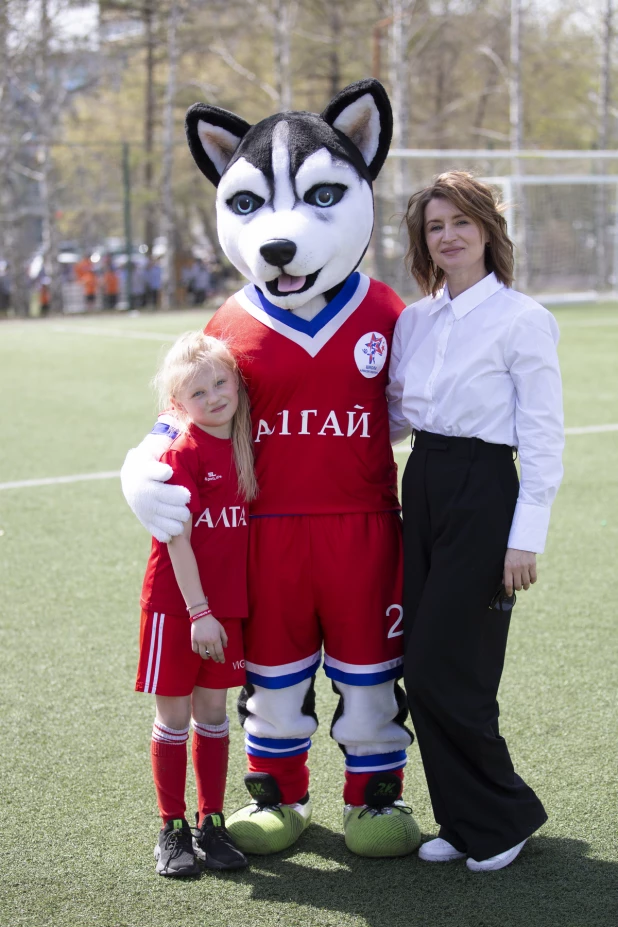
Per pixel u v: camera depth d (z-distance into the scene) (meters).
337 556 2.80
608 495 6.68
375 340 2.85
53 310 23.81
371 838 2.81
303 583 2.81
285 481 2.81
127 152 23.77
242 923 2.52
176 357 2.72
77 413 9.94
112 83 28.91
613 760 3.31
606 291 24.84
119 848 2.87
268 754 2.94
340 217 2.82
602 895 2.61
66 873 2.74
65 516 6.30
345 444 2.82
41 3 22.69
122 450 8.20
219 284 28.33
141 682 2.77
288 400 2.80
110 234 35.62
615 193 24.91
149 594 2.78
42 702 3.79
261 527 2.82
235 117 3.03
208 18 30.58
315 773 3.31
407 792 3.20
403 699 2.98
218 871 2.77
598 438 8.44
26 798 3.13
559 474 2.61
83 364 13.72
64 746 3.46
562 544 5.66
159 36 27.97
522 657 4.16
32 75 25.09
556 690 3.84
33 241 32.38
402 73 23.81
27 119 25.12
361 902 2.61
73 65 25.56
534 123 34.34
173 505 2.65
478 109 33.94
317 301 2.87
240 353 2.83
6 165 23.31
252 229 2.82
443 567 2.64
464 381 2.62
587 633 4.40
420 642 2.65
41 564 5.39
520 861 2.78
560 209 23.67
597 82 32.72
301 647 2.89
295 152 2.84
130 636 4.42
